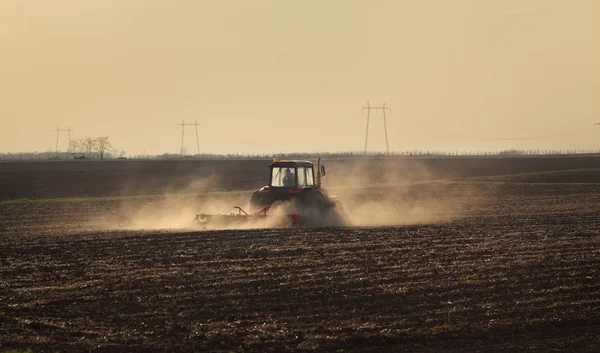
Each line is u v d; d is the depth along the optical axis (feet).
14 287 199.52
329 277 206.08
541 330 156.76
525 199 570.05
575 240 284.82
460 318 163.94
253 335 152.56
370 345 147.02
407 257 240.12
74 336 154.10
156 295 187.01
